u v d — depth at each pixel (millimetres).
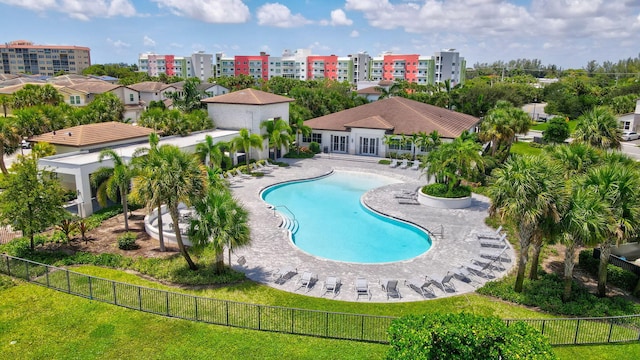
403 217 29812
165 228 26438
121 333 16016
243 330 16266
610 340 15875
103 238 25344
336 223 29844
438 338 12953
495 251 23797
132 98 85875
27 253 22797
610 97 92562
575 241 17594
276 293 19000
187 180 19234
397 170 44781
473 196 35375
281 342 15562
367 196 34938
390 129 49406
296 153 51156
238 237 19719
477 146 32625
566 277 18250
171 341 15570
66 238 24672
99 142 35719
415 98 80312
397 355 12078
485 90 82375
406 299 18719
